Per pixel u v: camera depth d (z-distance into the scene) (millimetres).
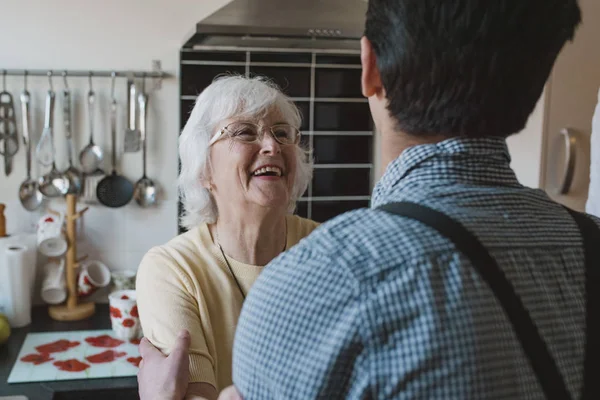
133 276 2244
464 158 555
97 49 2217
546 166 1990
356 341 485
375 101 613
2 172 2219
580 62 1959
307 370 498
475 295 488
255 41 1945
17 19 2162
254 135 1209
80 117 2242
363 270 494
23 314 2082
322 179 2418
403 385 474
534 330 500
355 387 491
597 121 1187
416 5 536
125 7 2215
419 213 521
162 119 2283
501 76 532
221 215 1227
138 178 2301
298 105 2363
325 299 500
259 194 1178
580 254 561
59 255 2199
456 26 522
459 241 501
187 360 923
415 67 542
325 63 2367
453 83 534
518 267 515
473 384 469
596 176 1188
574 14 575
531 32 533
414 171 563
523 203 562
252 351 535
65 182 2234
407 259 491
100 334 2016
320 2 1876
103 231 2297
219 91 1225
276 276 540
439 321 475
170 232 2338
